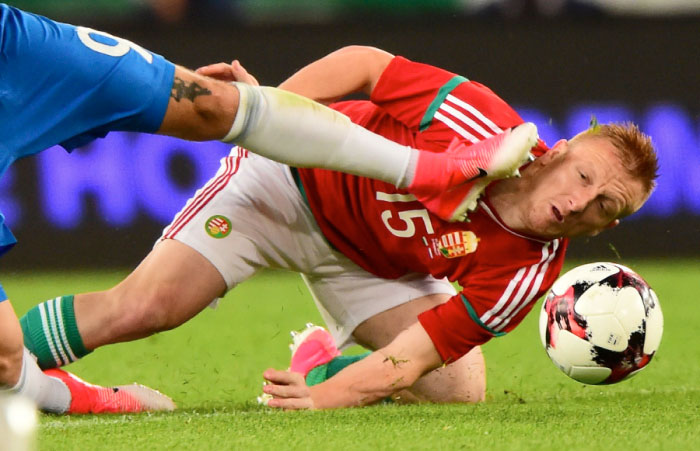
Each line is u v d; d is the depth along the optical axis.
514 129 11.25
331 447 9.29
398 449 9.16
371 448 9.22
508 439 9.61
